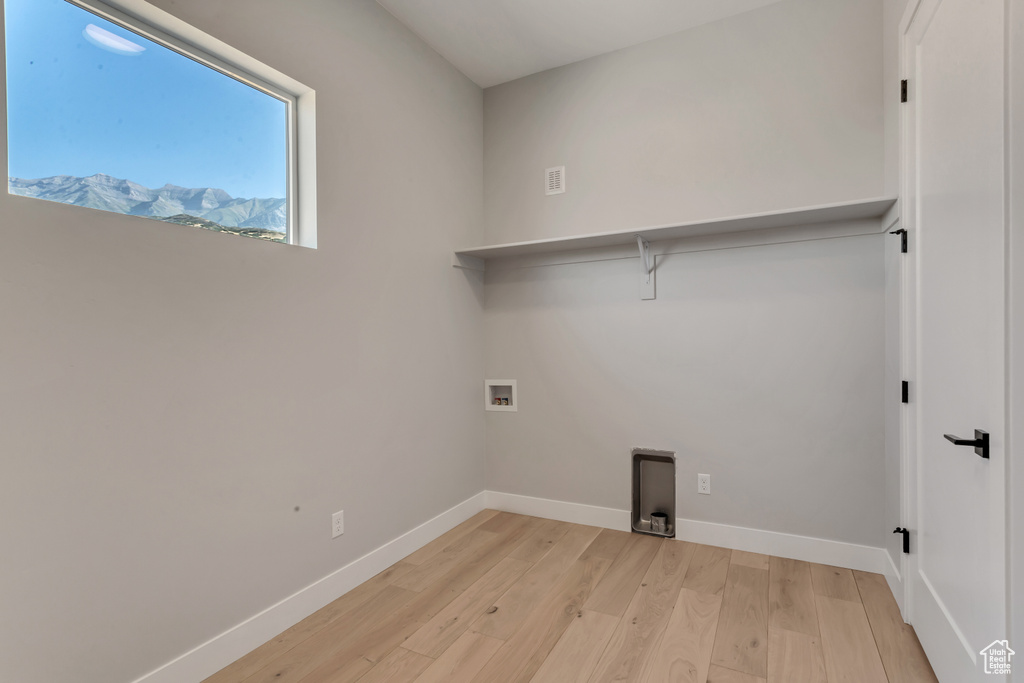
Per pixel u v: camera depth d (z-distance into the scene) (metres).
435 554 2.62
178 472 1.62
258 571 1.87
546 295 3.14
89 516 1.40
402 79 2.63
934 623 1.61
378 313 2.45
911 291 1.87
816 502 2.46
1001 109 1.10
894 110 2.08
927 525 1.69
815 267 2.46
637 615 2.01
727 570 2.38
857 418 2.38
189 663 1.63
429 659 1.75
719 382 2.67
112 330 1.45
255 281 1.87
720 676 1.63
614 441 2.95
